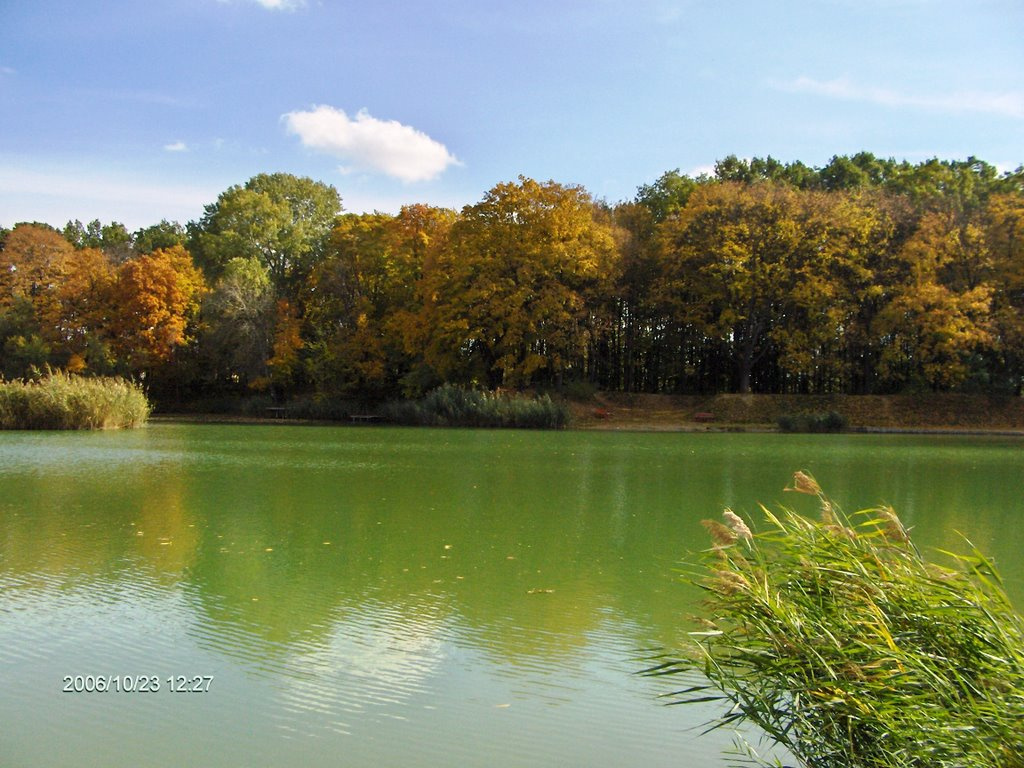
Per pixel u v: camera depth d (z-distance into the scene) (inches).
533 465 907.4
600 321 1812.3
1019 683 191.2
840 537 245.0
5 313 1947.6
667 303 1782.7
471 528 536.4
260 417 1955.0
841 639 215.5
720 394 1738.4
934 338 1624.0
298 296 2149.4
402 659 297.9
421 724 245.4
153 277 1999.3
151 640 317.4
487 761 224.1
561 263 1659.7
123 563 435.5
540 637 322.0
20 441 1184.2
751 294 1632.6
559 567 432.5
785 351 1729.8
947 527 546.3
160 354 2010.3
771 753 229.0
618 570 426.0
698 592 383.6
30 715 251.4
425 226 1926.7
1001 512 604.4
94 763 222.1
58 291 2010.3
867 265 1704.0
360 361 1936.5
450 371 1745.8
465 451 1071.0
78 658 297.7
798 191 1738.4
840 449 1142.3
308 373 1968.5
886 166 2126.0
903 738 189.0
